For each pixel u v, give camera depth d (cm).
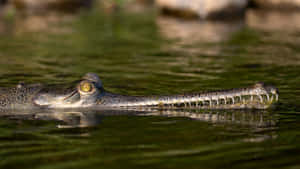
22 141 1686
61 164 1438
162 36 5066
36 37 4884
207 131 1789
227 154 1512
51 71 3123
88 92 2230
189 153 1526
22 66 3294
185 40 4756
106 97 2259
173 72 3105
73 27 5812
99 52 4000
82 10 8162
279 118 1973
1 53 3850
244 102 2227
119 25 6069
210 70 3173
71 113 2123
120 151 1554
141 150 1563
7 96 2292
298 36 4956
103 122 1953
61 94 2234
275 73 3036
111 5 8619
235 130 1798
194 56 3800
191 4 6812
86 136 1739
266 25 6016
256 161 1443
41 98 2247
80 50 4097
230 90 2111
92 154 1527
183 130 1806
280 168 1380
